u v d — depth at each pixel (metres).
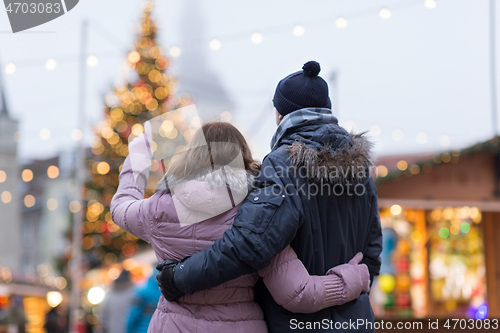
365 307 1.80
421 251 6.29
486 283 6.14
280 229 1.58
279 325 1.74
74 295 11.71
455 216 6.33
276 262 1.65
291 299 1.64
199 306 1.69
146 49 18.14
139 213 1.78
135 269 7.41
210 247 1.61
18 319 11.87
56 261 18.39
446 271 6.23
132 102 17.33
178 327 1.68
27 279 14.51
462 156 5.89
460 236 6.32
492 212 6.22
